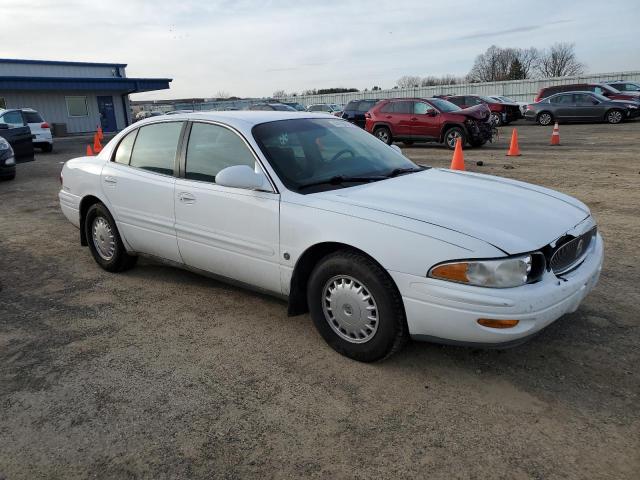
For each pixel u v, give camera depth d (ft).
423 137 53.62
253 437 8.70
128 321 13.25
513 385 9.90
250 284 12.61
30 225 23.85
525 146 51.26
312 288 11.15
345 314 10.74
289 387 10.08
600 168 34.53
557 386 9.82
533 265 9.37
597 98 75.51
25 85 97.55
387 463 8.02
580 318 12.48
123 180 15.06
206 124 13.41
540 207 11.07
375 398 9.64
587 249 11.13
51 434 8.93
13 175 37.96
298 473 7.88
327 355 11.23
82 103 109.81
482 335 9.14
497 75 295.69
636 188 27.35
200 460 8.22
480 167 37.11
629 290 14.03
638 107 73.31
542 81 129.49
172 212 13.70
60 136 100.48
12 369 11.07
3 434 8.98
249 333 12.39
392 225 9.80
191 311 13.73
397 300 9.91
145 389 10.18
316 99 162.09
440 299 9.27
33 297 15.01
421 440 8.48
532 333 9.23
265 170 11.78
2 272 17.25
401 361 10.85
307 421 9.06
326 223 10.55
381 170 13.06
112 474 7.98
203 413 9.37
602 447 8.18
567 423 8.77
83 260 18.29
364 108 64.23
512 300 8.87
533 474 7.68
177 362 11.16
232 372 10.69
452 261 9.14
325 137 13.53
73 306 14.29
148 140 14.87
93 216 16.65
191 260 13.78
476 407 9.27
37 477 7.96
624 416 8.91
